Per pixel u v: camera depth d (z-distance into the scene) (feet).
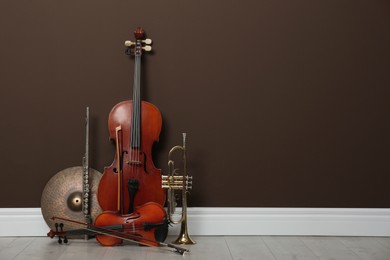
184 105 12.71
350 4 12.86
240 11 12.76
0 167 12.55
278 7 12.80
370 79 12.89
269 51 12.79
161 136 12.67
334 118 12.86
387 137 12.91
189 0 12.70
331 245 11.85
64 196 12.15
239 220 12.73
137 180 11.55
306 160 12.85
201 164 12.75
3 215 12.50
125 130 11.68
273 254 10.99
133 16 12.63
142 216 11.30
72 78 12.59
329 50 12.85
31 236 12.50
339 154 12.88
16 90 12.55
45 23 12.55
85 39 12.59
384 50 12.89
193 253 11.02
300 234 12.78
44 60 12.56
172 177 11.70
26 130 12.58
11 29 12.51
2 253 10.96
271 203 12.82
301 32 12.82
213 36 12.74
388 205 12.89
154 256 10.76
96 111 12.62
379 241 12.30
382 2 12.85
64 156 12.61
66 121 12.61
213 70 12.74
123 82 12.62
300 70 12.82
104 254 10.89
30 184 12.60
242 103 12.78
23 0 12.51
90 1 12.59
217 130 12.76
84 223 11.74
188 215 12.67
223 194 12.78
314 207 12.84
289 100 12.82
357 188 12.90
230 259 10.57
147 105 11.84
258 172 12.81
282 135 12.82
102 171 12.62
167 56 12.66
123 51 12.63
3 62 12.52
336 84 12.86
